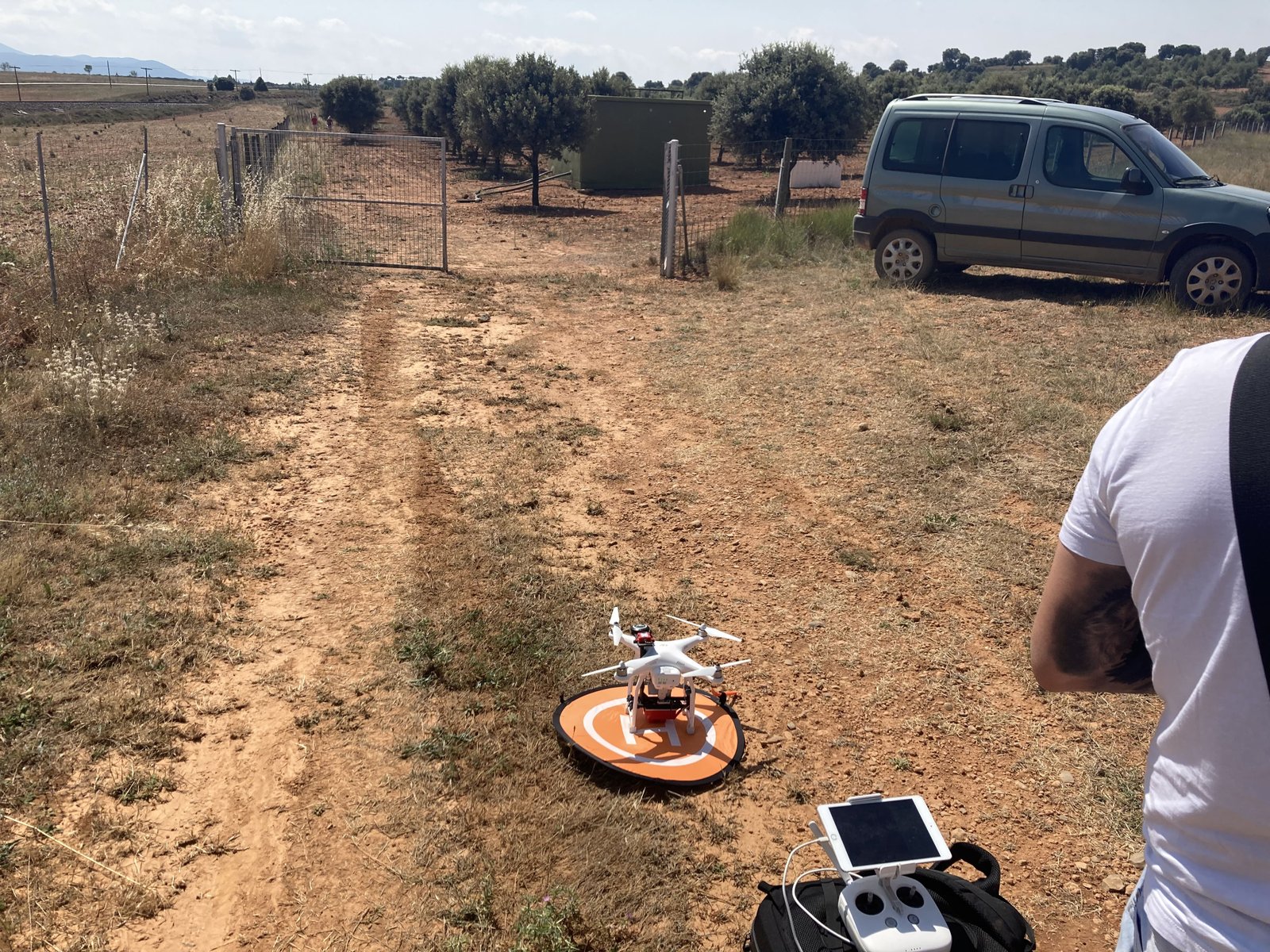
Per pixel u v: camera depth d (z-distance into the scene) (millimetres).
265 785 3629
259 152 15500
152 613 4633
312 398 8031
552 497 6293
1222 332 9578
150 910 3039
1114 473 1232
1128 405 1291
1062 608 1395
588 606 4941
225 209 13344
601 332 10617
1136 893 1367
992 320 10438
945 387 8250
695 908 3148
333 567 5277
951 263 12445
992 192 11547
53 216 16578
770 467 6785
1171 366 1266
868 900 1879
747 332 10383
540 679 4301
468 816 3475
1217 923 1163
